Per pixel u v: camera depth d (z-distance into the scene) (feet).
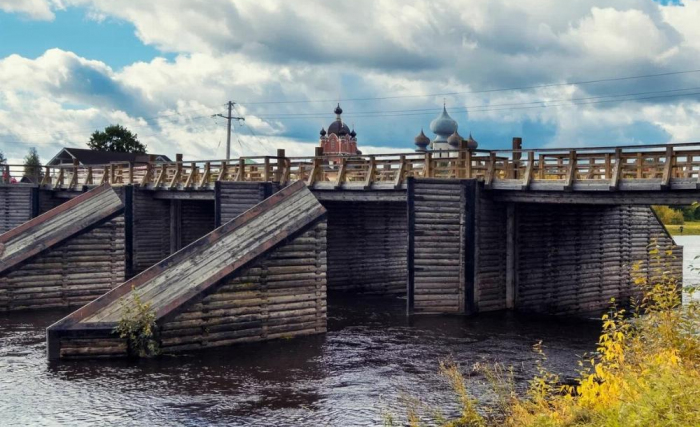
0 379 59.47
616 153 76.74
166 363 64.95
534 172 86.69
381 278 125.08
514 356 68.33
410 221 89.15
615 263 110.73
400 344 74.13
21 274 96.53
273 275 75.87
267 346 72.90
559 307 101.04
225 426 47.62
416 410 50.21
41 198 157.07
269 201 81.25
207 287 70.33
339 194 101.55
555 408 38.14
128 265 131.54
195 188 123.95
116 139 346.13
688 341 39.93
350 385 57.77
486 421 45.34
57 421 48.80
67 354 66.44
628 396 31.68
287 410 51.11
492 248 92.58
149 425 47.88
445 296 90.27
